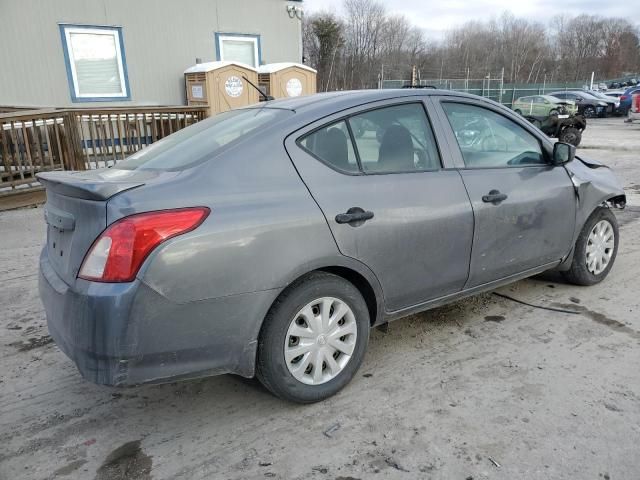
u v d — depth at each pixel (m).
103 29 10.62
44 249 2.92
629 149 14.07
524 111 22.58
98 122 8.87
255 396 2.91
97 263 2.22
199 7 11.66
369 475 2.27
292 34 13.20
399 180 2.94
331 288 2.71
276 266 2.47
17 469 2.36
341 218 2.67
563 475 2.23
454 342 3.44
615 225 4.34
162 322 2.25
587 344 3.36
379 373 3.08
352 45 56.00
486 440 2.46
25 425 2.68
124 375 2.25
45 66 10.21
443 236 3.09
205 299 2.32
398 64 56.94
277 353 2.59
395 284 2.97
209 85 10.88
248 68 11.30
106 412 2.79
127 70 11.06
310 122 2.76
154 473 2.32
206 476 2.29
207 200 2.37
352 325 2.85
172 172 2.52
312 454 2.42
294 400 2.71
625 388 2.85
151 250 2.20
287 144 2.66
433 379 3.00
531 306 3.96
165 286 2.22
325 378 2.80
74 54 10.46
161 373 2.32
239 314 2.42
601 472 2.24
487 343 3.41
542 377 2.98
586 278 4.21
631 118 23.31
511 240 3.48
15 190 7.63
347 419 2.66
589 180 4.01
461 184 3.19
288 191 2.57
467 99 3.45
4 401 2.89
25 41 9.95
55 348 3.49
